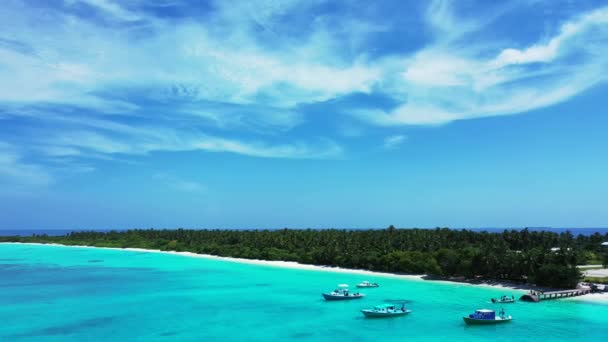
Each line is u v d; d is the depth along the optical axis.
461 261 139.00
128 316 95.56
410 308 102.12
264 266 192.00
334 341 76.50
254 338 78.38
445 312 97.88
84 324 88.50
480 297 114.19
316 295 121.25
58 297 119.69
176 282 147.75
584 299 108.19
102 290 131.75
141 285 141.50
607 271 145.00
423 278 145.12
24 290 132.25
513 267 129.75
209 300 114.50
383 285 134.50
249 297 118.81
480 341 75.88
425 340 76.94
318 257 188.00
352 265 173.00
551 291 116.56
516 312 96.12
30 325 87.94
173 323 89.06
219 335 80.25
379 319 91.88
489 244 158.12
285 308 103.75
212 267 191.62
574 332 80.56
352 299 113.69
